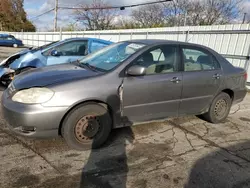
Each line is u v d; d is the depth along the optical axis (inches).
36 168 101.7
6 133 132.6
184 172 105.7
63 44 241.0
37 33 1047.0
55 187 90.2
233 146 135.1
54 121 106.8
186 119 174.9
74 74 119.4
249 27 307.7
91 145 119.5
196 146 132.3
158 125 159.5
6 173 96.7
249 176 105.9
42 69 134.6
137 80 124.0
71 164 106.5
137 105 127.1
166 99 136.3
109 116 121.4
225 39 336.8
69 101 107.5
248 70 310.2
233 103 174.9
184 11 1130.0
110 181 96.0
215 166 112.3
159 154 120.5
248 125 171.3
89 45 251.3
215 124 169.2
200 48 154.3
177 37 412.2
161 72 133.6
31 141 125.3
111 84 117.0
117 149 122.8
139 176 100.7
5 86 221.3
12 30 1907.0
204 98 154.7
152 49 132.3
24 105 104.3
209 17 1103.6
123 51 137.1
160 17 1254.3
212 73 154.4
